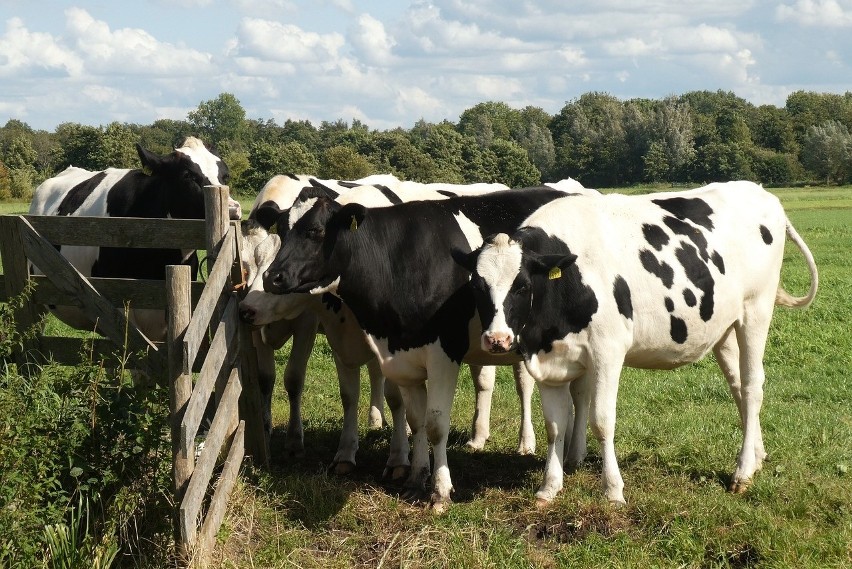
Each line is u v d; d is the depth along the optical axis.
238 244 6.44
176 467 5.21
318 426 8.95
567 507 6.36
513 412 9.49
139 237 6.19
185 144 8.58
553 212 6.76
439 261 6.72
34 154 75.19
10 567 4.71
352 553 5.80
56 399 5.49
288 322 7.85
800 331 13.98
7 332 5.90
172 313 5.24
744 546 5.80
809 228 39.44
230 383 6.14
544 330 6.49
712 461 7.53
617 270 6.62
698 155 110.56
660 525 6.12
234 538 5.74
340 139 93.50
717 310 7.12
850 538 5.73
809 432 8.35
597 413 6.55
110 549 5.02
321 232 6.52
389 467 7.47
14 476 4.88
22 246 6.20
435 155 89.06
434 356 6.68
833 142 106.62
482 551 5.66
